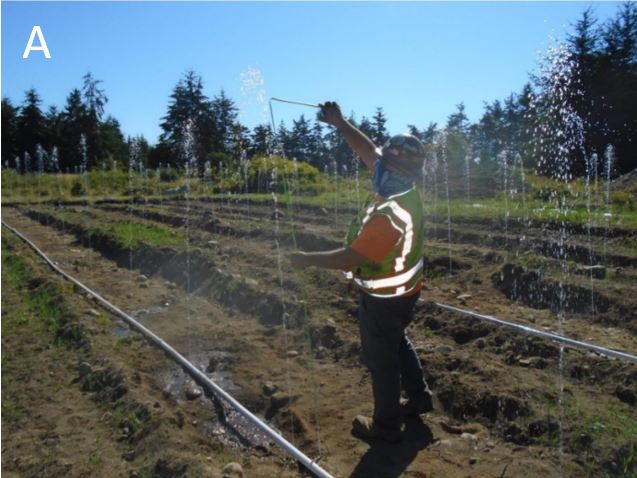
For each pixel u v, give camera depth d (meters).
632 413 4.42
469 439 4.18
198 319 7.34
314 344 6.13
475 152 29.52
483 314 6.75
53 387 5.35
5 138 50.44
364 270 3.81
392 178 3.78
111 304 7.98
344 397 4.90
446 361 5.34
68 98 52.22
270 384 5.14
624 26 29.14
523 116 29.19
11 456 4.21
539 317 6.76
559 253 9.89
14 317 7.45
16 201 25.89
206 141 43.22
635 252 9.50
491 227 12.70
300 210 18.20
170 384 5.43
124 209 21.12
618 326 6.49
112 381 5.25
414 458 3.95
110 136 53.22
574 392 4.80
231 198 23.11
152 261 10.50
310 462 3.83
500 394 4.57
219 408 4.89
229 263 9.68
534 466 3.79
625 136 27.58
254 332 6.69
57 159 49.66
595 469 3.76
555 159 25.84
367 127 50.16
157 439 4.18
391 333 3.96
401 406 4.51
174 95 43.62
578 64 28.11
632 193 16.86
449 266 9.11
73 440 4.38
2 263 11.10
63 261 11.56
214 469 3.80
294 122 46.00
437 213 14.78
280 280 8.25
